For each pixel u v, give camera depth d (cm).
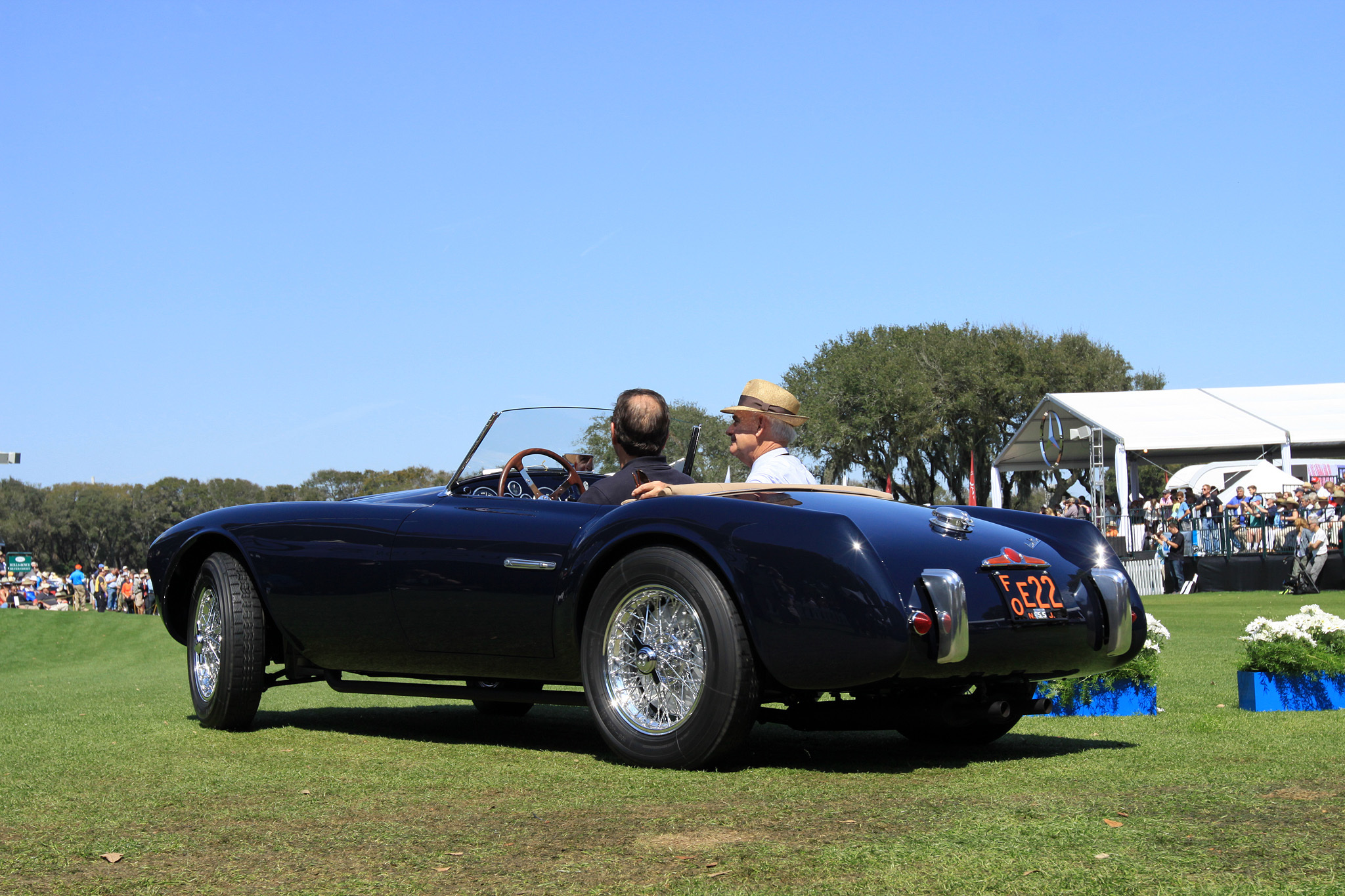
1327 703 474
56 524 10456
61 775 317
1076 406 2589
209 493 10719
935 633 304
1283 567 2052
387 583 387
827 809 260
